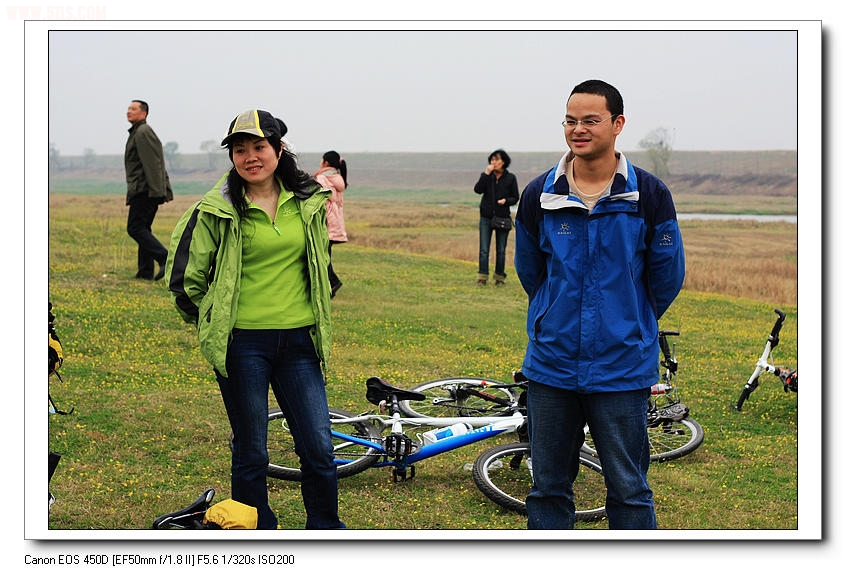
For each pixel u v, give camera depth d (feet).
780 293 55.57
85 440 19.43
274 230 13.76
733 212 104.63
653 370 12.93
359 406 23.57
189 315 14.28
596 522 16.69
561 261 12.78
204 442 19.90
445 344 32.89
